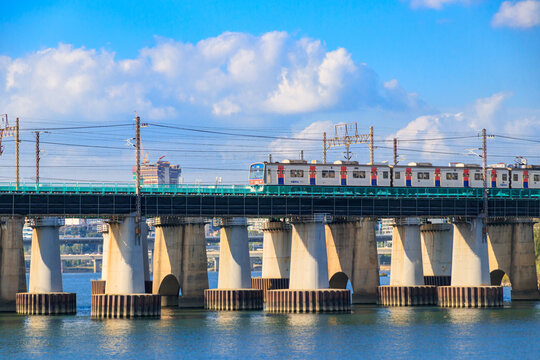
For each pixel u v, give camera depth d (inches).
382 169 6033.5
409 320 5246.1
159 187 5378.9
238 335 4658.0
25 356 4106.8
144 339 4537.4
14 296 5639.8
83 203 5241.1
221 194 5511.8
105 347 4313.5
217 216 5516.7
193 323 5093.5
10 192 5118.1
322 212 5718.5
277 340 4503.0
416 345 4375.0
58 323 5088.6
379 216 5905.5
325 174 5861.2
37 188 5167.3
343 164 5925.2
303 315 5438.0
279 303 5600.4
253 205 5585.6
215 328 4894.2
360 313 5625.0
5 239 5654.5
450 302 5989.2
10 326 4960.6
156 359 4035.4
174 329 4857.3
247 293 5777.6
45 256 5462.6
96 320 5206.7
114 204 5280.5
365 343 4429.1
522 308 5979.3
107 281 5398.6
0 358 4067.4
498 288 5974.4
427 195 6028.5
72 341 4473.4
